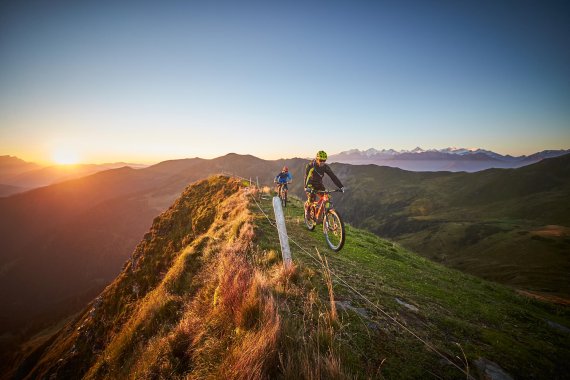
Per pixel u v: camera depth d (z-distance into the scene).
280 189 18.33
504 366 5.02
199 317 6.20
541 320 9.32
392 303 6.45
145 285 19.00
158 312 8.58
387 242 20.27
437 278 12.19
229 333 4.97
